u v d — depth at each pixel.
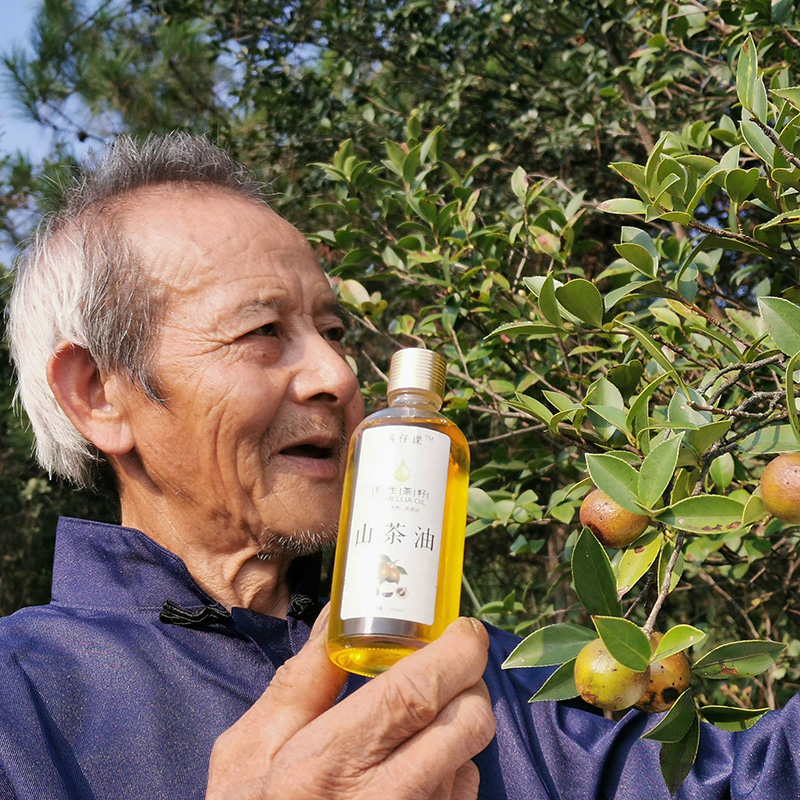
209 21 5.39
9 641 1.43
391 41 4.89
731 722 1.36
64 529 1.61
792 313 1.15
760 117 1.40
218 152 1.75
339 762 1.04
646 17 3.51
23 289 1.70
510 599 2.54
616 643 1.03
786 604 2.82
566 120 4.12
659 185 1.52
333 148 4.99
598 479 1.15
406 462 1.06
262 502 1.46
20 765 1.27
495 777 1.41
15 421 6.54
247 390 1.44
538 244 2.22
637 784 1.36
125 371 1.50
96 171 1.72
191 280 1.49
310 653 1.15
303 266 1.59
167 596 1.47
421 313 2.62
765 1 2.03
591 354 2.25
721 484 1.55
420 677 1.03
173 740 1.32
